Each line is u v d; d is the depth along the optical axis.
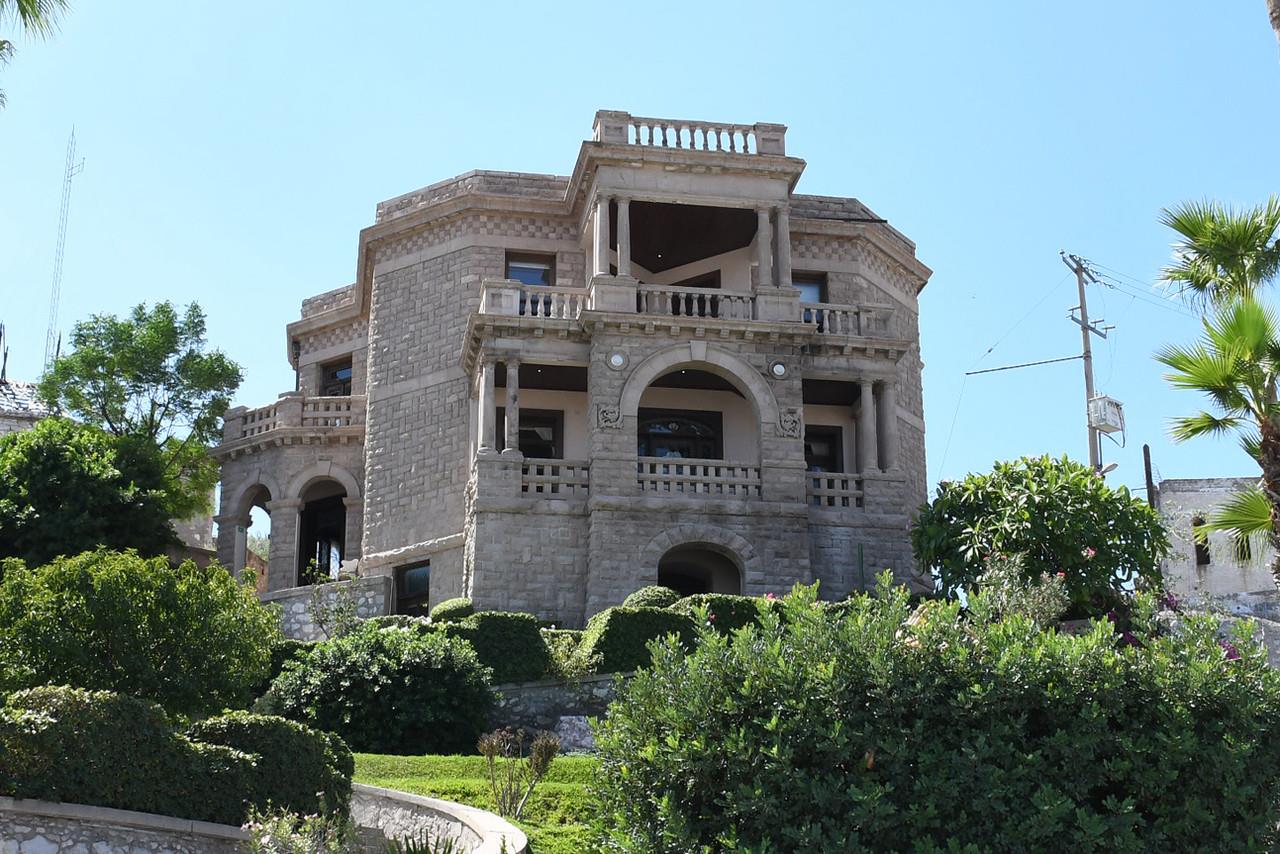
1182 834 14.74
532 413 43.56
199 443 49.75
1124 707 15.23
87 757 16.55
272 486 48.69
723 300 41.78
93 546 38.94
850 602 17.48
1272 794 15.12
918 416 49.50
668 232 44.44
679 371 42.06
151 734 17.28
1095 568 31.42
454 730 28.12
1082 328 44.34
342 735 27.52
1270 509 25.77
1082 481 32.56
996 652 15.30
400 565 44.19
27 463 39.94
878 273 48.50
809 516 40.34
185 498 47.97
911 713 15.12
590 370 40.00
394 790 21.06
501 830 17.75
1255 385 25.98
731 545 39.03
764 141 43.25
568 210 45.69
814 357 42.06
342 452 48.62
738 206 42.41
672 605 34.19
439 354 45.41
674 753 15.09
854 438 44.56
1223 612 31.42
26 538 38.59
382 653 28.62
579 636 33.09
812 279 47.12
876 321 43.38
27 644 21.97
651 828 15.34
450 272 45.91
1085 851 14.09
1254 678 15.52
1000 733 14.73
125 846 16.50
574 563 39.03
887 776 14.67
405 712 27.61
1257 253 28.78
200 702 22.66
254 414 50.22
